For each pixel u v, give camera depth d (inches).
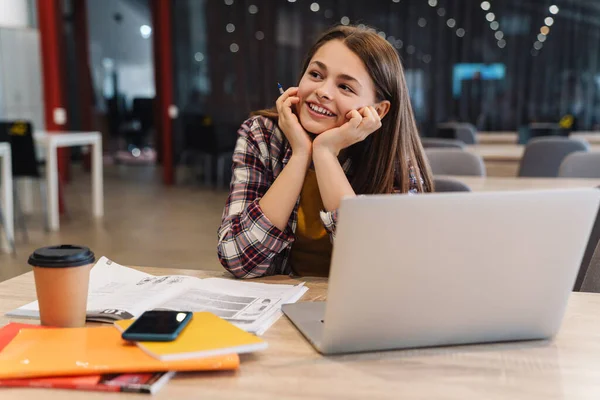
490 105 333.1
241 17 321.1
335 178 50.5
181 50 322.3
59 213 217.8
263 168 56.1
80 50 335.0
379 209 29.9
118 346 32.9
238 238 50.4
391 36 332.5
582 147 148.6
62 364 30.5
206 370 31.7
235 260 50.1
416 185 57.0
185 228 195.3
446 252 31.9
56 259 35.9
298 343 35.8
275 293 45.2
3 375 29.6
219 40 323.0
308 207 55.9
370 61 51.4
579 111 326.3
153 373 30.5
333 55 51.6
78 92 339.0
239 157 56.2
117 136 404.5
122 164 374.3
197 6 319.9
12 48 232.4
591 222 33.5
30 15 240.5
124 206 237.1
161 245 171.5
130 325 34.3
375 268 31.2
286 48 325.4
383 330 33.6
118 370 30.2
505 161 160.4
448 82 334.0
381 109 54.0
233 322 38.4
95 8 391.5
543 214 32.4
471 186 101.3
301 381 30.7
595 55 321.1
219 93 325.7
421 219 30.7
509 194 31.6
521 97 330.0
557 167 150.9
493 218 31.7
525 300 34.7
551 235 33.1
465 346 35.7
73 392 29.1
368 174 56.6
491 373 32.1
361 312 32.5
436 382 30.9
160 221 207.0
